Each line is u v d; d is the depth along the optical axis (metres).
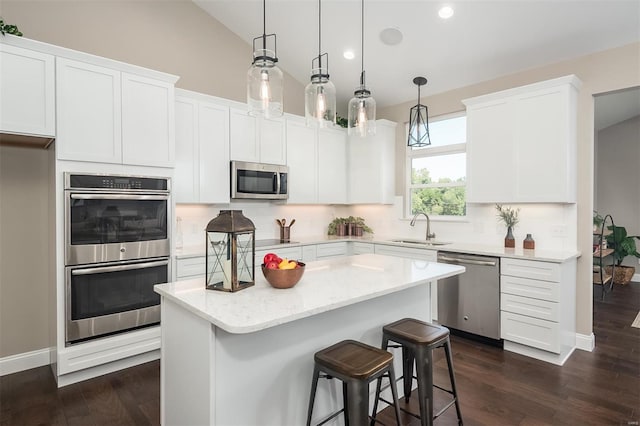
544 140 3.22
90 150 2.61
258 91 1.81
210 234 1.79
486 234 3.95
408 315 2.45
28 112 2.37
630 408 2.25
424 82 4.16
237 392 1.54
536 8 2.91
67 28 2.98
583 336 3.24
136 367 2.83
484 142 3.61
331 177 4.80
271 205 4.54
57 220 2.49
